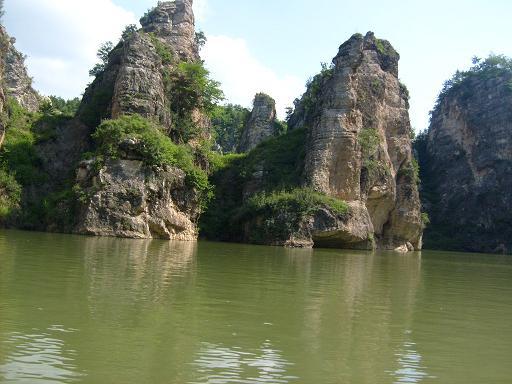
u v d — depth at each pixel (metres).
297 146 64.44
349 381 9.26
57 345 10.16
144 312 13.22
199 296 15.98
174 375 8.99
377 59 67.44
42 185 55.25
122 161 47.75
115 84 56.25
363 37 63.91
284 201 52.81
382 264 35.09
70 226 46.47
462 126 103.12
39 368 8.94
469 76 106.31
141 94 54.38
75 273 18.83
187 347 10.55
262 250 40.88
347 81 59.19
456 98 105.75
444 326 14.08
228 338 11.41
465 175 99.31
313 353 10.74
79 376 8.70
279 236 51.06
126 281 17.86
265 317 13.66
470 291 22.30
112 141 48.47
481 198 95.38
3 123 54.75
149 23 74.38
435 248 92.94
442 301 18.64
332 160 57.16
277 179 60.47
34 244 30.05
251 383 8.86
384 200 62.38
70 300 13.98
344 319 14.11
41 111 78.94
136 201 46.81
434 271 32.44
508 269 39.62
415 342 12.14
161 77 58.03
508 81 100.62
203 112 67.56
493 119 98.50
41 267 19.81
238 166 64.62
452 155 103.25
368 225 56.41
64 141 60.34
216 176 63.31
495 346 12.20
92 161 48.19
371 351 11.16
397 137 67.94
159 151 49.00
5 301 13.41
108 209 45.78
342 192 56.88
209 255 31.81
